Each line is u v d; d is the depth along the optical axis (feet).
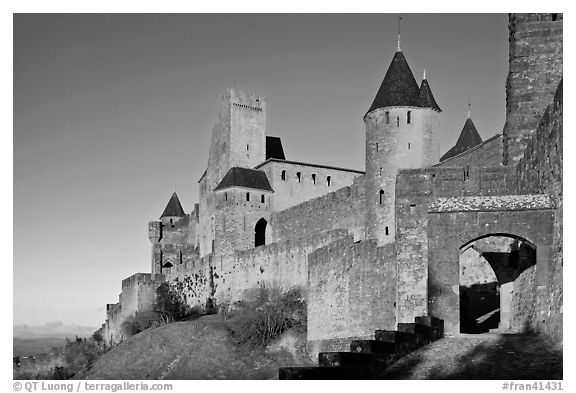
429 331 170.09
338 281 281.74
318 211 366.63
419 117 322.34
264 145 451.94
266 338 307.99
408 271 212.43
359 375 151.33
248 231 405.59
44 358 395.34
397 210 215.51
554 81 209.97
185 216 492.95
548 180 180.96
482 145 298.35
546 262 175.83
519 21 212.84
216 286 400.88
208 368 301.02
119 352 336.70
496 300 247.09
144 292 435.94
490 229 180.24
